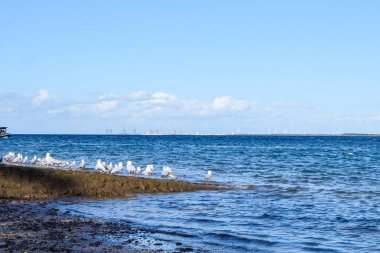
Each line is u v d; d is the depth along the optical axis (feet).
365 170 171.01
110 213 76.69
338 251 54.13
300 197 97.66
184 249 52.85
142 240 56.90
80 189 96.58
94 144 419.95
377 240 59.82
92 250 51.06
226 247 55.06
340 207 85.10
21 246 51.08
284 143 542.16
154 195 98.02
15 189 92.73
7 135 222.48
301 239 59.82
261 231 64.23
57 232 59.36
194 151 307.58
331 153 303.27
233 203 88.33
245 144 485.97
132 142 516.73
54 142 465.47
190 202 89.10
